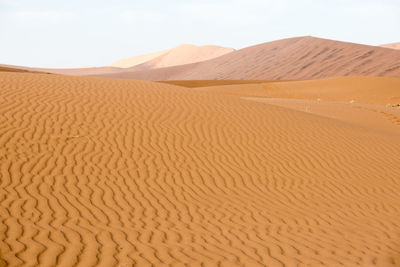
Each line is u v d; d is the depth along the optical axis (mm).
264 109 16641
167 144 11859
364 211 9500
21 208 7523
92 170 9719
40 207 7680
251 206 9117
